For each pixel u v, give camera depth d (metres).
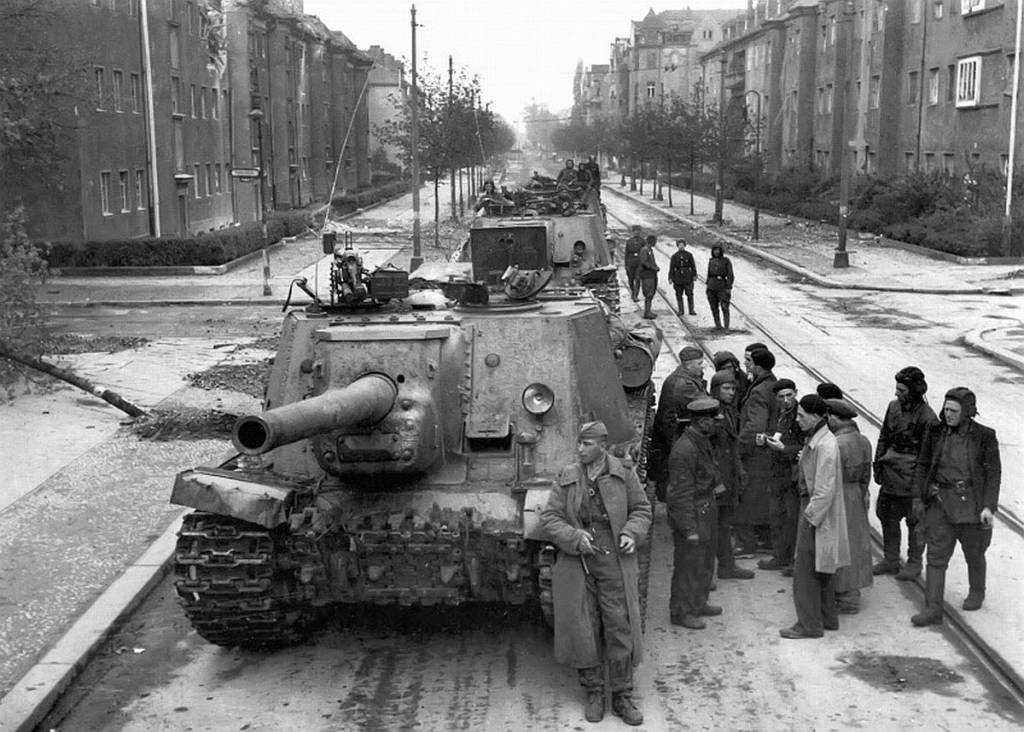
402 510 8.71
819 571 9.05
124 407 17.11
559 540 7.77
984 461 9.27
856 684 8.39
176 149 47.00
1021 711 7.94
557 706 8.14
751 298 30.59
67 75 31.05
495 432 9.14
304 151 68.44
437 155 53.44
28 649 9.01
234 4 56.03
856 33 60.53
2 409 17.78
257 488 8.52
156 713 8.13
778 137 76.12
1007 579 10.20
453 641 9.37
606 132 123.62
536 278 10.34
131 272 36.75
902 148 53.59
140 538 11.70
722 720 7.86
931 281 32.97
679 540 9.42
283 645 9.28
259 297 31.69
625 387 11.55
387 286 9.95
